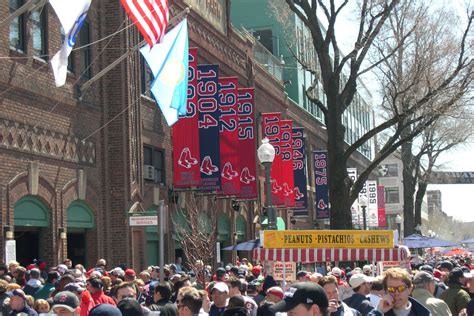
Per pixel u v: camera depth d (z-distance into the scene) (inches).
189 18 1247.5
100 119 977.5
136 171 1026.1
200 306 330.0
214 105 1148.5
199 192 1175.0
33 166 809.5
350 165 2972.4
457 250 2123.5
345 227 1051.3
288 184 1552.7
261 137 1662.2
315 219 2122.3
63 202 871.7
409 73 1135.6
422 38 1403.8
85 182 925.2
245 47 1594.5
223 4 1456.7
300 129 1771.7
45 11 853.8
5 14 764.0
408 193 2036.2
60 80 505.4
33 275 598.5
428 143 2068.2
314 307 199.2
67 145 888.3
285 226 1851.6
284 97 1904.5
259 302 539.2
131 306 337.7
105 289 557.3
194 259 1024.9
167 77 797.2
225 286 421.4
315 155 2006.6
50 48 857.5
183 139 1111.0
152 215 704.4
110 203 988.6
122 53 995.9
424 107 1131.3
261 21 2208.4
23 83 795.4
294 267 693.9
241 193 1300.4
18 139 786.8
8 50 772.0
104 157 979.3
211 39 1366.9
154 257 1114.1
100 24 986.1
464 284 506.3
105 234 975.0
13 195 770.8
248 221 1566.2
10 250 751.7
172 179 1170.6
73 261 956.6
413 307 278.4
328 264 1124.5
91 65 959.0
